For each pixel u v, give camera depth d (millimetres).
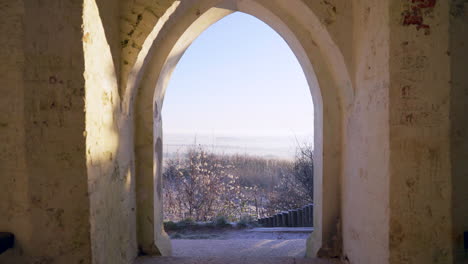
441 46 1727
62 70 1671
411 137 1744
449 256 1721
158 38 2549
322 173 2777
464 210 1754
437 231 1727
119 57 2254
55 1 1650
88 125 1724
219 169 7617
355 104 2363
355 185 2352
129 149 2537
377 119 1934
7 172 1673
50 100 1672
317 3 2393
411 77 1746
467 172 1758
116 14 2188
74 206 1697
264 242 3711
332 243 2764
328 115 2768
